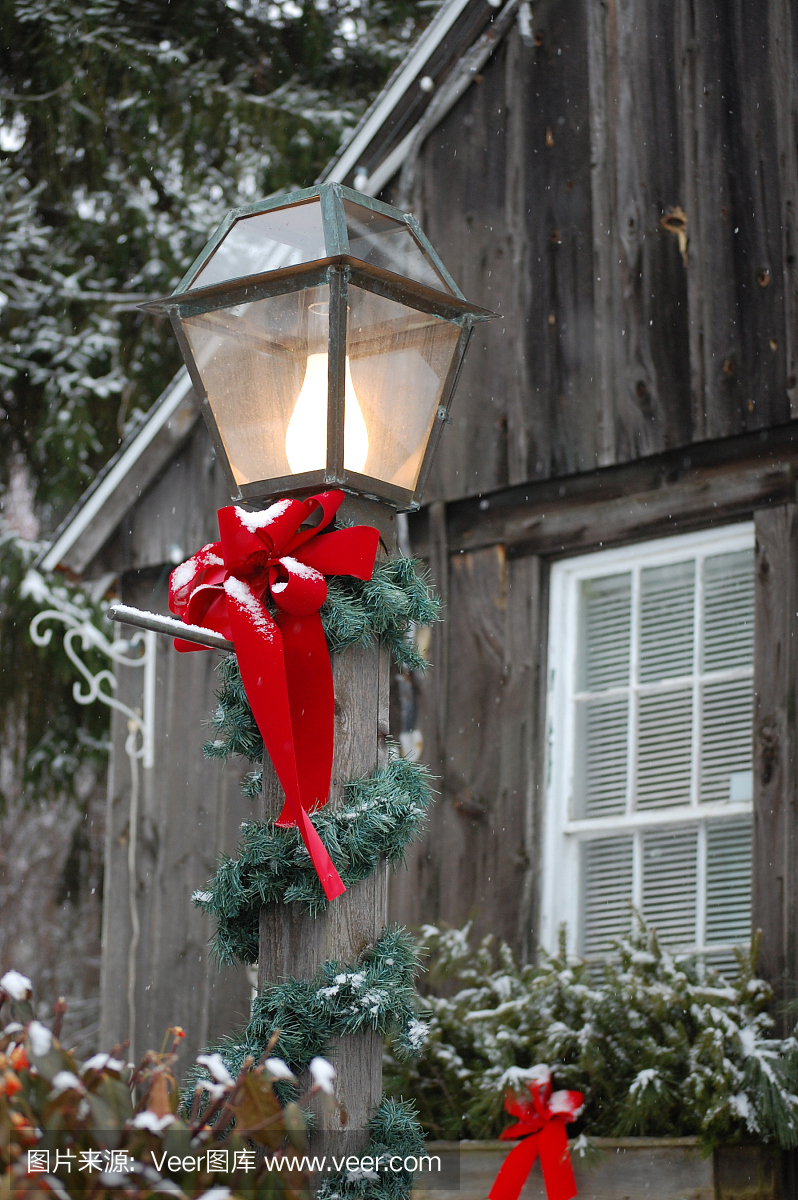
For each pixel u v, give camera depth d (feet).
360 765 9.11
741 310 16.22
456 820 17.44
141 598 22.03
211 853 20.53
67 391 38.19
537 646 17.30
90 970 45.32
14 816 47.32
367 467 9.36
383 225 9.67
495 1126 14.25
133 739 21.98
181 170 39.91
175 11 40.16
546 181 18.38
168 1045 20.10
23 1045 7.56
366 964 8.79
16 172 39.14
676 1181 12.71
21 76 39.11
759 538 15.53
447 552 18.38
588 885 16.39
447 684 17.98
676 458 16.53
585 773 16.75
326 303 9.23
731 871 15.26
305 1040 8.49
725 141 16.74
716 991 13.56
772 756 14.87
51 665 36.35
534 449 17.80
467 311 9.79
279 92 40.27
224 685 9.62
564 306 17.90
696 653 16.06
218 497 21.22
